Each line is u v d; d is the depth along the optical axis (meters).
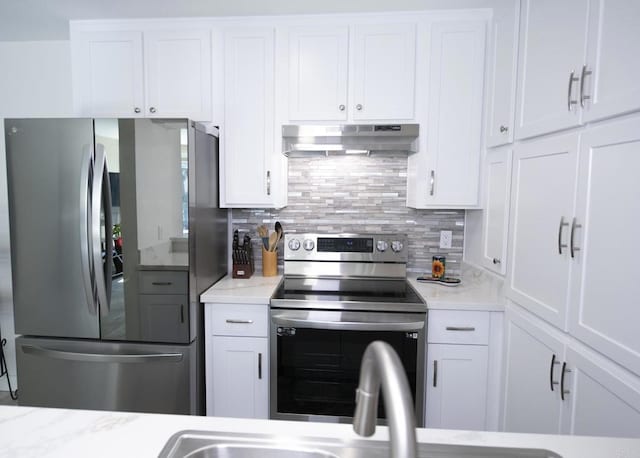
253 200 2.27
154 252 1.91
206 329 2.04
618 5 1.09
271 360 1.99
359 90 2.18
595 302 1.18
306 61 2.19
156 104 2.26
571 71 1.32
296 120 2.22
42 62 2.64
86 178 1.84
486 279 2.14
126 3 2.04
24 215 1.92
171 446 0.73
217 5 2.06
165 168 1.88
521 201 1.69
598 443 0.75
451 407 1.97
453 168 2.17
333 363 1.96
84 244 1.86
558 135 1.42
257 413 2.05
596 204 1.18
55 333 1.98
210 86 2.23
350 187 2.53
